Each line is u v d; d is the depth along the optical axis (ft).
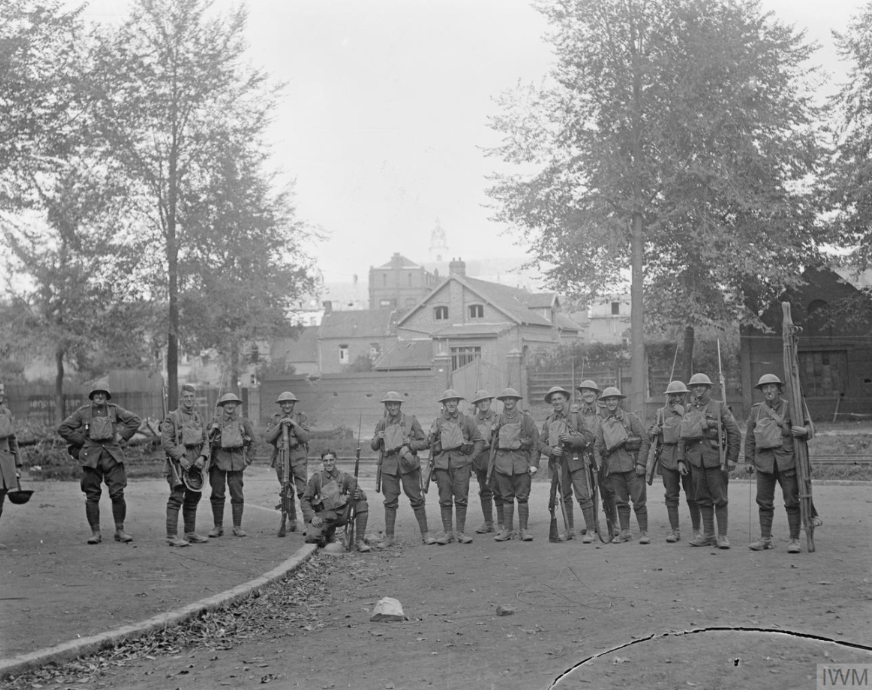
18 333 121.39
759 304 118.83
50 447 94.32
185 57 98.63
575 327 219.20
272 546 41.39
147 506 58.18
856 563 33.22
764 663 19.40
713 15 96.37
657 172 96.53
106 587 30.89
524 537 42.96
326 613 29.04
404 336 192.54
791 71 105.19
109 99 88.22
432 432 44.45
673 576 31.86
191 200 100.27
